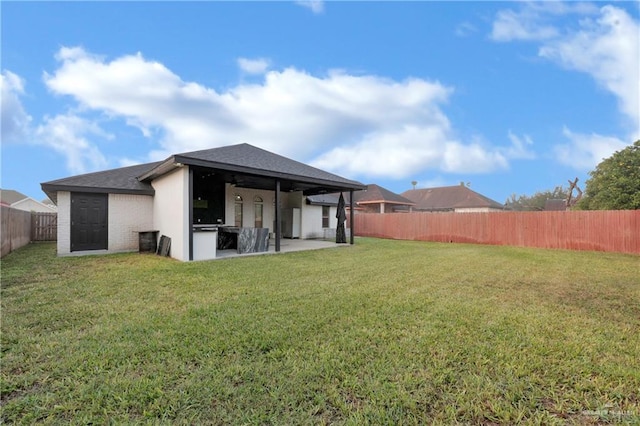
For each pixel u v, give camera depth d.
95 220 9.52
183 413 1.90
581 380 2.30
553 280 5.79
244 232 9.35
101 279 5.49
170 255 8.56
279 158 11.58
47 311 3.70
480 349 2.77
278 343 2.85
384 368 2.42
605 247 11.46
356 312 3.74
